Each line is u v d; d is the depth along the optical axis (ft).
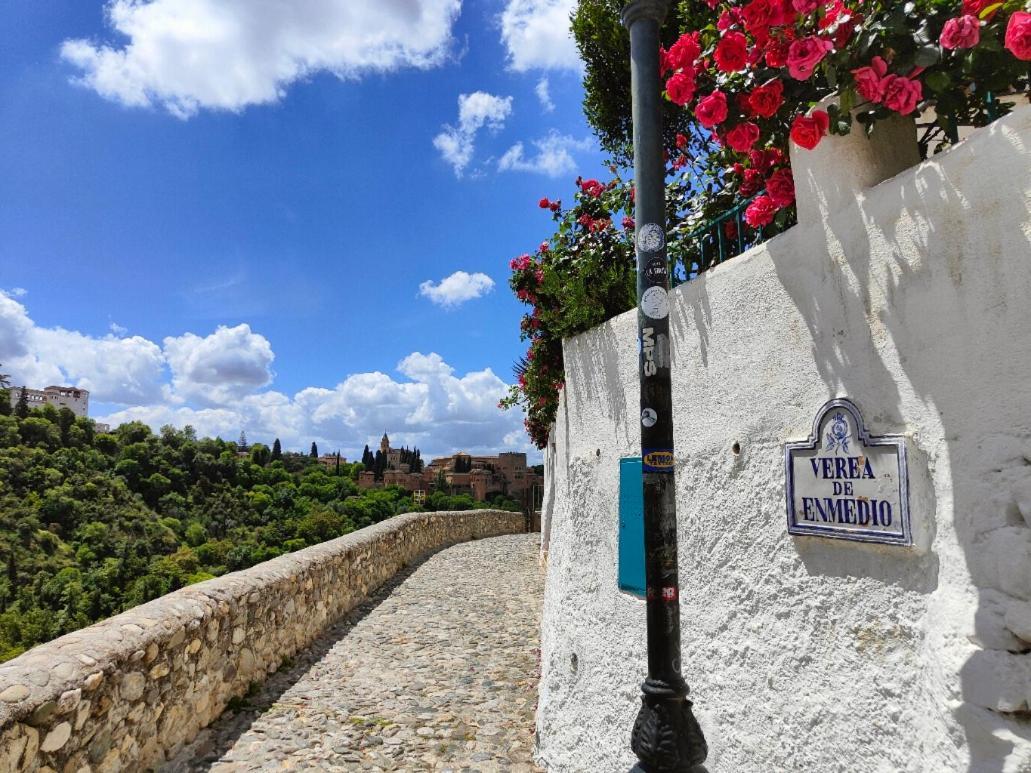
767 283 8.50
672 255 12.80
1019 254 5.41
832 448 7.24
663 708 6.69
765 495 8.31
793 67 7.02
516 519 82.28
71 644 12.19
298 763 14.34
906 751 6.08
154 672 13.74
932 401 6.17
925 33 6.59
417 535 48.65
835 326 7.38
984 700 5.26
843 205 7.35
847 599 6.98
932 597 6.02
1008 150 5.51
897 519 6.36
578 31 23.08
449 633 26.04
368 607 31.01
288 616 22.29
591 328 14.52
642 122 7.35
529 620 28.27
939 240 6.14
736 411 8.98
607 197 15.58
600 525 13.15
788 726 7.57
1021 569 5.20
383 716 17.16
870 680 6.59
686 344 10.22
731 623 8.74
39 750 10.05
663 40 18.86
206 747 15.17
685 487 10.02
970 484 5.74
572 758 12.91
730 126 8.63
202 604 16.43
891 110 7.07
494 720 16.88
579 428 14.69
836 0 7.22
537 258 17.53
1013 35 5.39
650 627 6.97
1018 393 5.39
